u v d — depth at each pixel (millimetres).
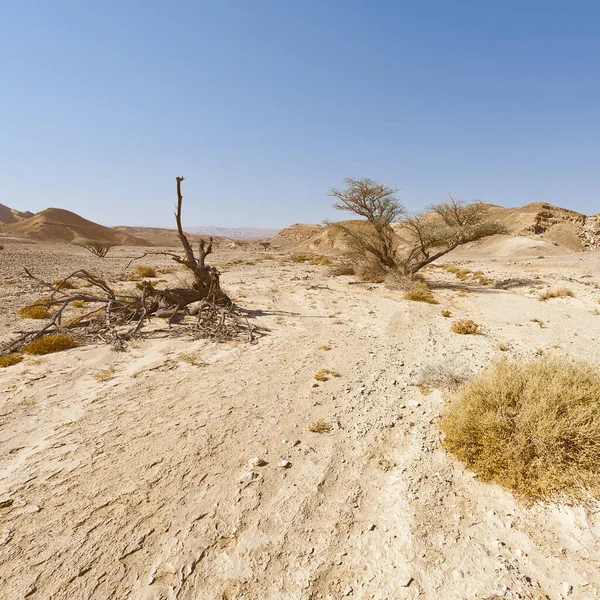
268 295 17016
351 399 5844
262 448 4465
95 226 180125
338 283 22531
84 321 10352
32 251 45125
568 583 2631
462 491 3623
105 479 3854
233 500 3562
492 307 14977
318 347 8781
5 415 5188
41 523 3248
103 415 5262
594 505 3277
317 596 2609
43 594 2598
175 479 3869
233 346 8812
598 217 80562
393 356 8102
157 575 2764
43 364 7348
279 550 3002
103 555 2930
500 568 2770
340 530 3207
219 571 2809
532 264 41156
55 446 4453
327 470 4043
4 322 10320
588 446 3527
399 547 2996
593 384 4191
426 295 16203
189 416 5258
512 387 4246
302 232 164125
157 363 7523
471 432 4082
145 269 24609
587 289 19516
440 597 2570
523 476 3621
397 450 4414
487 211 22906
